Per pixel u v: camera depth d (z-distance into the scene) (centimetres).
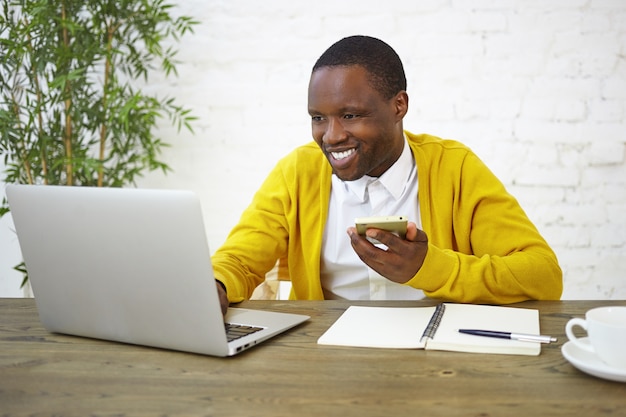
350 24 250
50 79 255
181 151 261
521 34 243
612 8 239
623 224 245
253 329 106
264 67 256
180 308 96
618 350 82
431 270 118
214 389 85
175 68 254
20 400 83
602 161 243
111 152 246
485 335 99
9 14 252
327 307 124
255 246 148
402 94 136
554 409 76
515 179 247
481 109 247
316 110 132
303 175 152
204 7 256
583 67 242
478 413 76
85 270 103
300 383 86
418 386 84
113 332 104
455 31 245
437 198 146
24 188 105
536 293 126
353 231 113
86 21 247
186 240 92
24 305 132
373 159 135
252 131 259
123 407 80
